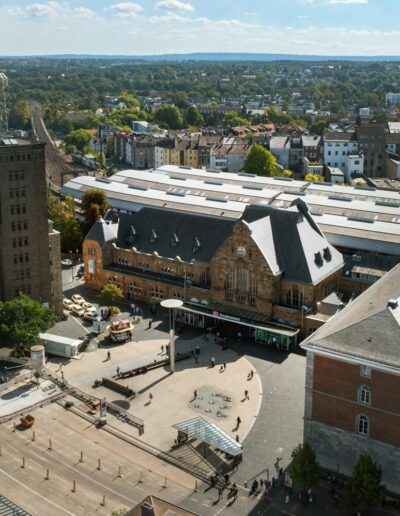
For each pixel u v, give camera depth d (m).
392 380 86.88
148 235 165.50
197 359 131.50
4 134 154.12
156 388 120.19
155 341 140.62
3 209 141.75
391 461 89.38
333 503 89.25
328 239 176.50
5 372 126.69
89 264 170.62
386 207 192.62
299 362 130.25
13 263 145.38
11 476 95.06
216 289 147.88
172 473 96.19
